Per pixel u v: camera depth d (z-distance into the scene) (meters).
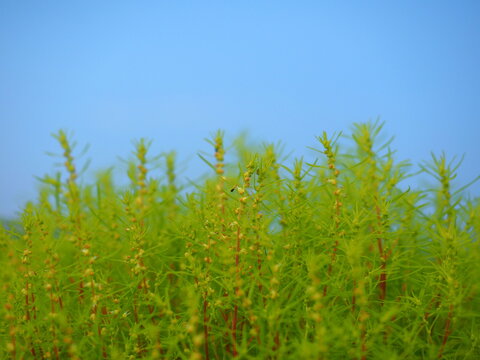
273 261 0.85
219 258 0.97
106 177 1.36
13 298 0.91
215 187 1.14
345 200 1.05
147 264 1.11
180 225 1.10
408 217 1.05
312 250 0.96
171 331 0.87
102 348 0.90
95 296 0.89
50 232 1.04
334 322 0.83
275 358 0.81
